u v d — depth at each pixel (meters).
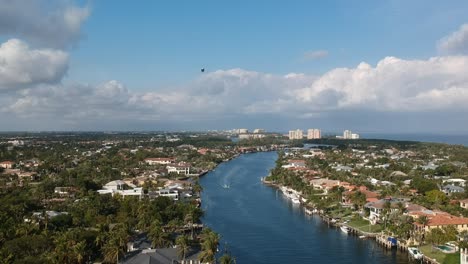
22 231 185.50
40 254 166.62
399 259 189.50
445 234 198.00
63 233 180.62
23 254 166.88
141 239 196.75
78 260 159.88
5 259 151.25
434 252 190.62
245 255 196.88
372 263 184.75
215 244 175.75
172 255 169.12
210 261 168.12
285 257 194.25
